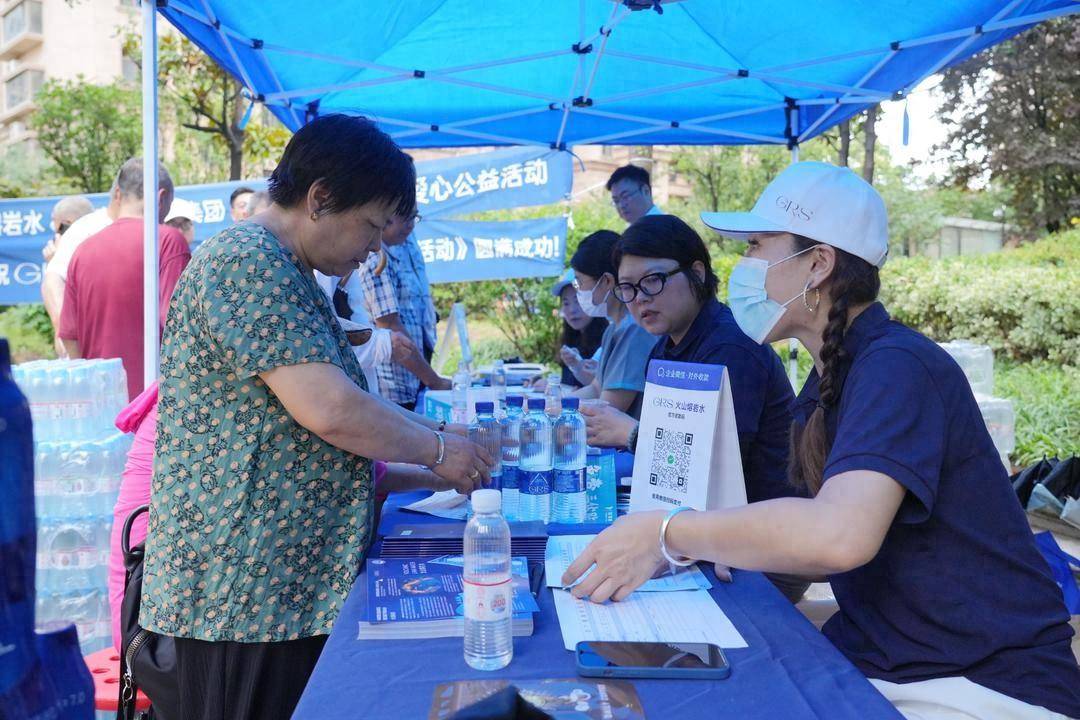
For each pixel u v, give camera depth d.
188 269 1.62
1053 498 4.14
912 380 1.35
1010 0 3.46
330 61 4.19
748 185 18.25
